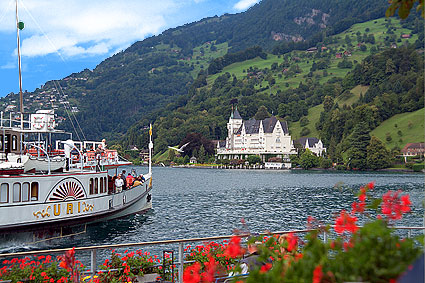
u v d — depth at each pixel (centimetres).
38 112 3794
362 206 693
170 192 10669
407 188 12444
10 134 3647
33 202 3353
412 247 518
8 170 3344
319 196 9775
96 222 4359
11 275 1195
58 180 3534
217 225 5397
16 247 3256
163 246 3847
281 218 6162
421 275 439
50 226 3469
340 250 579
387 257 511
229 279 1018
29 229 3312
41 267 1234
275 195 10019
